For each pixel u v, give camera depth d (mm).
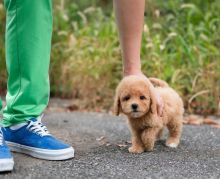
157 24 6113
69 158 3010
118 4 3188
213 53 5520
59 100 6371
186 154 3205
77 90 6289
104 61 5930
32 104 3049
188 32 5801
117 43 6223
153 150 3295
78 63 6145
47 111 5371
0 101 3004
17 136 3107
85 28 6652
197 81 5371
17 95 3020
